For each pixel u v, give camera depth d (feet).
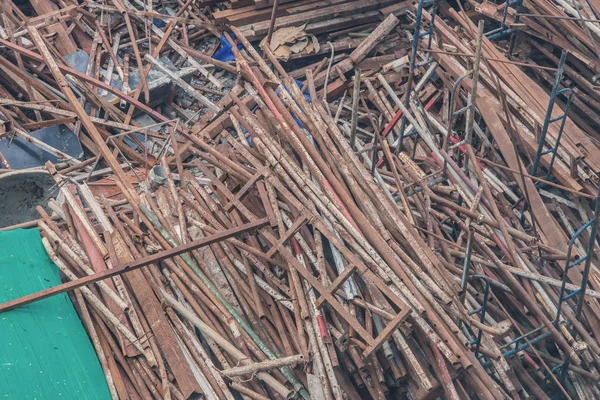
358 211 26.76
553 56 35.14
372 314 25.04
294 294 25.86
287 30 41.81
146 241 27.81
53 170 29.86
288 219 27.63
